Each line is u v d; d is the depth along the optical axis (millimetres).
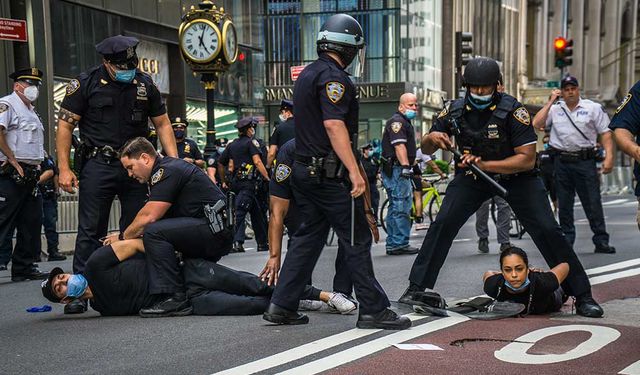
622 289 6996
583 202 9773
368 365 4320
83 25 16375
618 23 58969
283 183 5770
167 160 5859
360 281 5180
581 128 9602
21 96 8000
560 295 5816
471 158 5582
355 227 5094
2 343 5004
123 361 4484
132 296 5793
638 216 5031
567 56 22719
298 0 32656
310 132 5027
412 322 5426
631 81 62719
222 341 4938
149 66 18922
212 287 5816
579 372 4203
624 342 4848
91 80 6129
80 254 6160
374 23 32000
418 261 5805
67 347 4852
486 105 5535
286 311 5406
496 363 4363
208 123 12672
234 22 22438
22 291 7438
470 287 7348
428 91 34031
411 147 10172
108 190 6203
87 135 6180
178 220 5801
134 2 18016
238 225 11516
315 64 5020
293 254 5395
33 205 8234
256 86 23781
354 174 4910
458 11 37938
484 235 10359
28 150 7996
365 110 31750
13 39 10133
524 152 5547
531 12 46594
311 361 4418
